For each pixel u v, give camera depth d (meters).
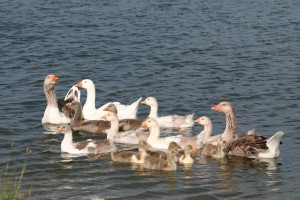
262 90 28.84
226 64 33.12
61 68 32.47
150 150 21.95
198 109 26.47
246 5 47.69
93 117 25.59
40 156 21.66
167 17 43.75
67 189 19.12
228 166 20.98
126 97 28.23
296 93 28.33
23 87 29.27
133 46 36.59
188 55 34.78
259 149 21.55
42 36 38.47
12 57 34.16
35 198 18.45
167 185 19.48
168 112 26.11
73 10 45.38
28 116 25.72
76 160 21.38
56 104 25.19
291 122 24.78
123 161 21.23
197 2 48.56
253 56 34.62
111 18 43.22
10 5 46.53
